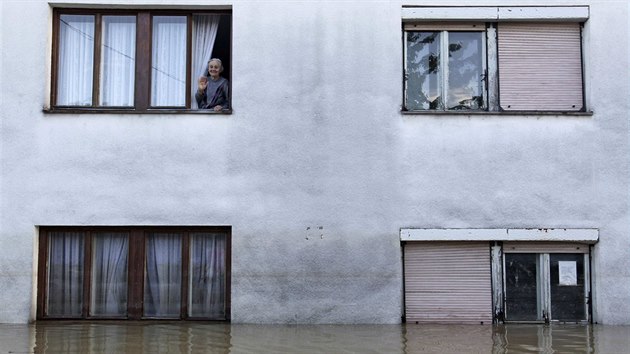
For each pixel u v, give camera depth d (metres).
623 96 10.19
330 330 9.45
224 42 10.53
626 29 10.25
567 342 8.54
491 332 9.32
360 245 10.03
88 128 10.21
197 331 9.31
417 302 10.10
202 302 10.24
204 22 10.54
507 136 10.16
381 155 10.15
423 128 10.18
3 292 10.00
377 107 10.21
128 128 10.21
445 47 10.46
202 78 10.48
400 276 10.03
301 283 9.99
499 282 10.11
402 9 10.31
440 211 10.06
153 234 10.31
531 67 10.41
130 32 10.59
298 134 10.18
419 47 10.48
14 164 10.16
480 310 10.08
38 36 10.31
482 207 10.06
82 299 10.23
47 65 10.35
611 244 10.00
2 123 10.22
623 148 10.12
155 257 10.30
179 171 10.16
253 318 9.96
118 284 10.28
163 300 10.25
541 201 10.06
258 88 10.24
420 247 10.20
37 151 10.18
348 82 10.24
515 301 10.10
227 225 10.10
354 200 10.09
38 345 8.29
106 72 10.53
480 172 10.11
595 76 10.20
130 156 10.17
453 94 10.46
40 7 10.34
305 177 10.13
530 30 10.45
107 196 10.13
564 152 10.12
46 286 10.24
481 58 10.44
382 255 10.02
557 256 10.18
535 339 8.77
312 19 10.32
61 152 10.18
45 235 10.27
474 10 10.28
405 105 10.42
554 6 10.27
